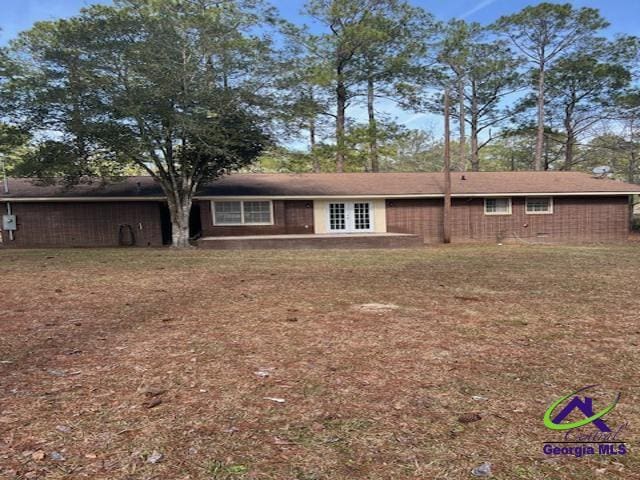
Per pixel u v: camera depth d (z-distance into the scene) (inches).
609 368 133.4
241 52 521.3
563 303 224.8
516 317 196.2
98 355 148.3
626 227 692.1
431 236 687.7
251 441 93.1
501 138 1161.4
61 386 122.6
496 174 777.6
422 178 751.1
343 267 370.3
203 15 520.1
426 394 115.9
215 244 566.6
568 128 1083.9
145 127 503.8
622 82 954.1
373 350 151.6
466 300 233.3
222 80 526.9
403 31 909.2
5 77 483.8
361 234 649.0
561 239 687.7
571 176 754.2
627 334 169.0
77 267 373.4
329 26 921.5
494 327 179.9
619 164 1167.0
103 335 171.5
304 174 776.9
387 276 318.7
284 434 95.9
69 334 172.7
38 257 456.8
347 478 79.4
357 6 886.4
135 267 373.4
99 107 483.5
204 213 651.5
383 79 943.7
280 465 84.0
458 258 437.7
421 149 1497.3
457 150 1465.3
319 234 657.0
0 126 510.0
